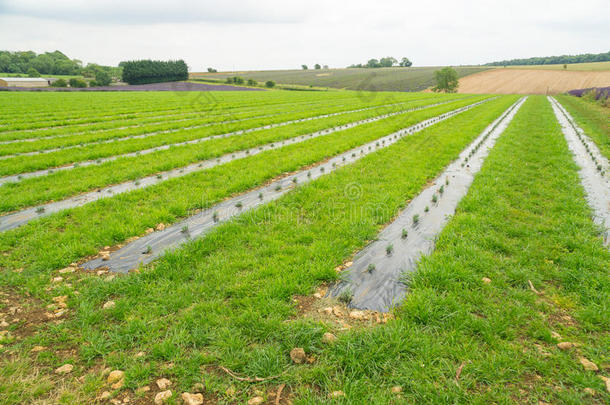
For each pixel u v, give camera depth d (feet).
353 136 58.23
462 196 29.96
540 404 10.36
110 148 48.73
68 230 22.59
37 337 13.20
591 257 18.15
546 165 38.22
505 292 15.75
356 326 13.93
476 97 194.70
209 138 60.59
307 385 11.28
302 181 34.78
